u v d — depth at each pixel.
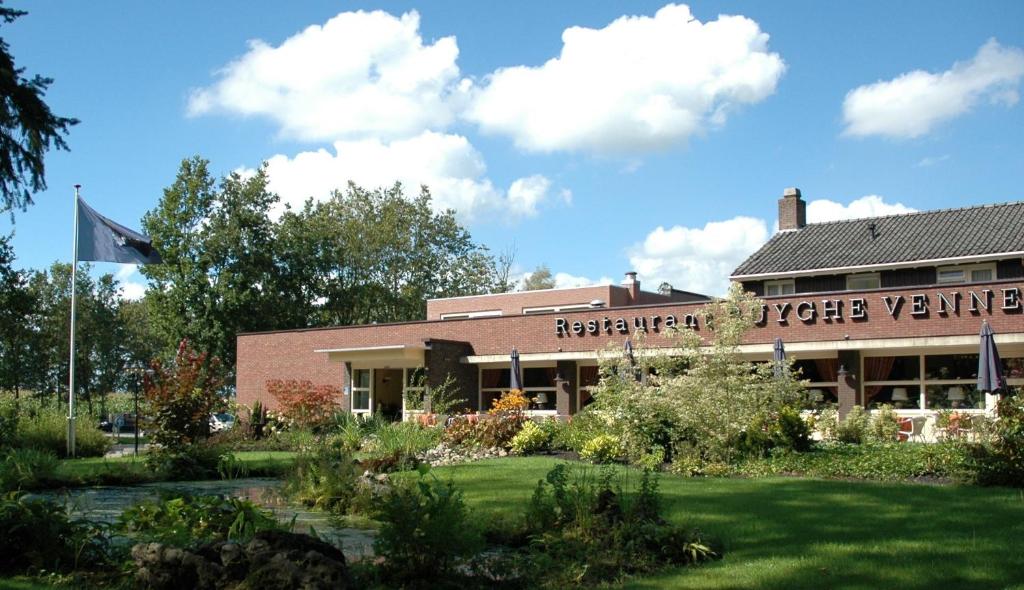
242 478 16.62
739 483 13.27
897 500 11.02
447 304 42.19
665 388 16.92
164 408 17.09
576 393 28.80
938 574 6.79
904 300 22.83
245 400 37.38
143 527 7.95
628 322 27.30
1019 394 14.04
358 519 10.46
